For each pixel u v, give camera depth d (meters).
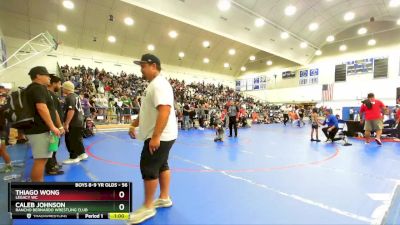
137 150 6.18
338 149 6.76
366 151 6.43
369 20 19.66
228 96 24.67
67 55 18.44
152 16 17.86
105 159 5.02
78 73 16.91
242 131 12.52
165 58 23.33
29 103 2.57
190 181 3.62
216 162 4.96
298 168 4.48
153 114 2.32
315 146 7.32
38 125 2.58
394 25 18.91
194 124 13.46
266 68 28.17
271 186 3.41
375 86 20.02
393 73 19.08
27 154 5.20
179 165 4.68
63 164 4.51
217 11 12.55
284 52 19.73
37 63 17.12
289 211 2.58
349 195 3.06
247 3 12.81
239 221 2.34
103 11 16.39
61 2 14.96
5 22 15.20
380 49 19.77
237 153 6.02
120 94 15.66
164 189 2.67
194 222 2.32
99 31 18.05
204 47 23.91
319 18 16.94
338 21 18.86
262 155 5.77
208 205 2.72
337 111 22.25
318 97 23.58
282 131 12.56
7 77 15.92
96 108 12.05
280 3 13.66
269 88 27.86
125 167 4.35
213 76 28.84
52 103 2.85
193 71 26.67
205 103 15.66
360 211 2.59
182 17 11.85
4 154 3.88
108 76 18.92
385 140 8.70
